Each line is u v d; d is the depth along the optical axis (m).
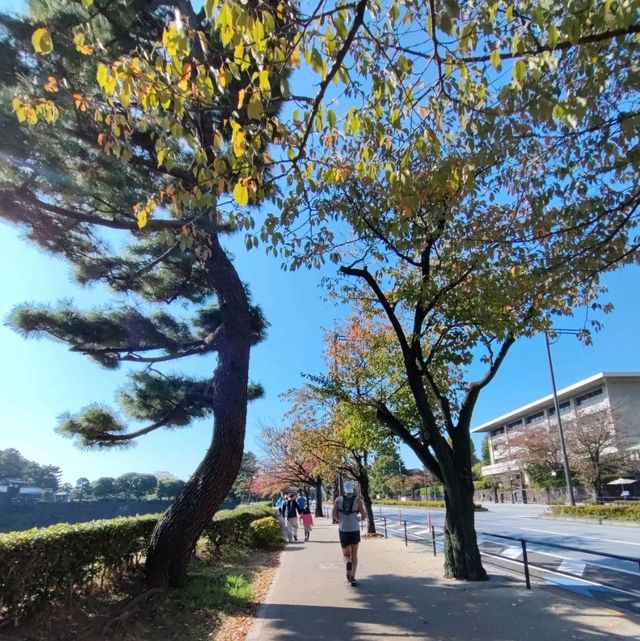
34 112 5.04
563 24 4.11
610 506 28.36
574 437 43.38
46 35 3.84
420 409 9.95
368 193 8.22
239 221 6.03
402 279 10.38
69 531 6.60
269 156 5.46
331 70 4.25
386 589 8.95
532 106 4.70
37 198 8.86
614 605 7.61
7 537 5.72
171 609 7.48
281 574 11.19
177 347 11.57
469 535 9.72
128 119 5.35
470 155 6.14
